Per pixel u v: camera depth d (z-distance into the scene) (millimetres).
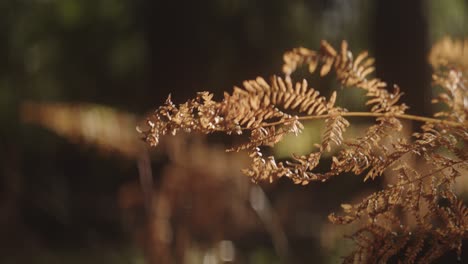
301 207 6113
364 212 1051
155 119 981
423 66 5195
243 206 4137
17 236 6328
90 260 6062
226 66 7777
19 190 6770
